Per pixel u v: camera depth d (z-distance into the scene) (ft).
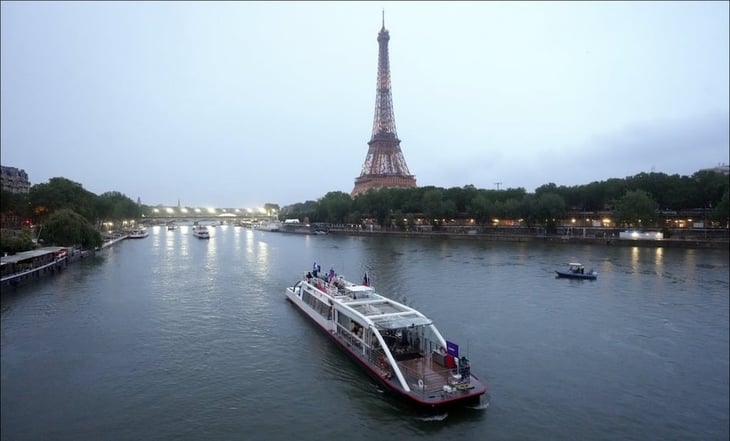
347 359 147.02
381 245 536.83
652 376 138.92
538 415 115.14
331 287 185.26
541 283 271.69
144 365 144.87
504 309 209.26
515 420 112.37
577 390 128.98
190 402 120.98
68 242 401.29
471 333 174.09
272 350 156.46
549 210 570.87
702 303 222.89
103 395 125.29
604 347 161.68
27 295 242.99
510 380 134.10
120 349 159.02
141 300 230.89
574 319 194.59
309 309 192.65
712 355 155.63
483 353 154.20
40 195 492.54
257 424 110.22
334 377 133.69
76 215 413.80
